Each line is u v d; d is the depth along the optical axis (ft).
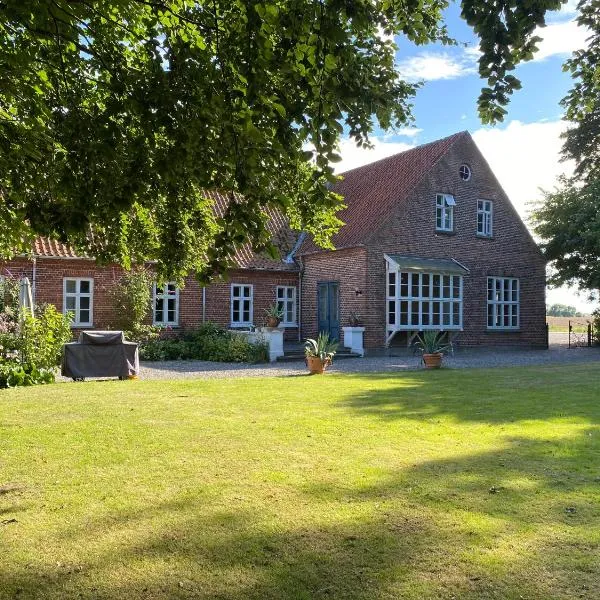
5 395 33.63
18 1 11.04
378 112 16.14
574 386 37.99
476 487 16.66
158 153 12.07
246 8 10.32
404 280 70.13
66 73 14.67
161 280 20.68
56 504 15.52
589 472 18.04
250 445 21.53
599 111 85.30
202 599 10.85
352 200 80.74
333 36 10.41
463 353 74.90
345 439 22.44
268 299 75.87
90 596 10.98
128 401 31.48
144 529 13.89
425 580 11.42
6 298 52.54
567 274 87.45
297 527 13.92
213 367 54.95
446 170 76.89
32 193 15.24
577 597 10.82
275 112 10.91
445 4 16.55
